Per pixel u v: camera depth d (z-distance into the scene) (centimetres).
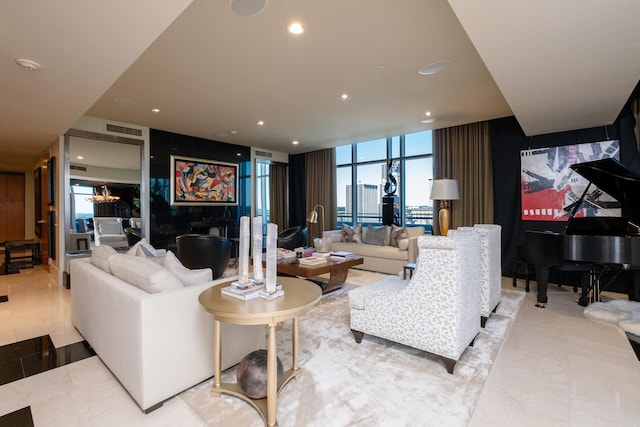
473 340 244
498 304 334
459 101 410
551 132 448
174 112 455
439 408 172
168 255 223
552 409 172
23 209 866
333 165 722
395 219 623
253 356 183
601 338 263
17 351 247
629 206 336
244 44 267
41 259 656
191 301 190
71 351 247
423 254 219
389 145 643
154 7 173
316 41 263
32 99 303
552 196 454
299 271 359
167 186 570
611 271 404
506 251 496
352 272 529
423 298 220
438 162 556
